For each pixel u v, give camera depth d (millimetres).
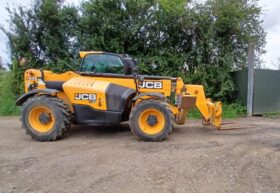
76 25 12484
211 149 6363
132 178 4945
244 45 12406
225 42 12164
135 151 6270
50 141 7406
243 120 10570
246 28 12219
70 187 4707
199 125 9211
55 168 5410
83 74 7824
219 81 11914
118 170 5254
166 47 12273
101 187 4684
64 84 7641
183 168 5297
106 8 12070
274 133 8000
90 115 7574
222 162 5590
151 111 7184
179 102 7699
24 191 4602
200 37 12164
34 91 7664
